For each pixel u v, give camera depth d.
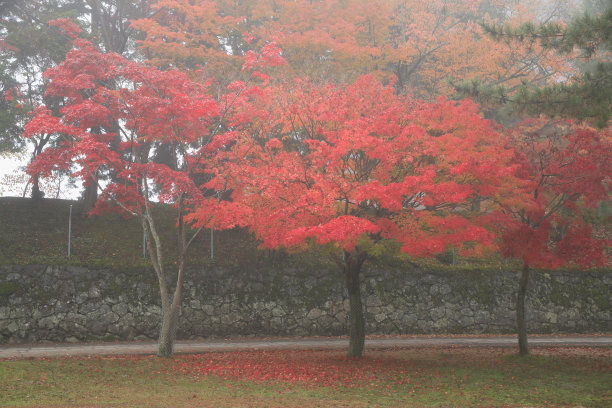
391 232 15.77
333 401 11.77
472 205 18.22
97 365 15.59
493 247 17.00
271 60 18.61
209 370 15.58
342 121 17.11
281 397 12.11
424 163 16.78
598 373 15.83
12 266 22.47
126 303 23.36
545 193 18.28
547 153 18.33
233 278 25.27
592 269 29.09
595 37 14.75
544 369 16.50
